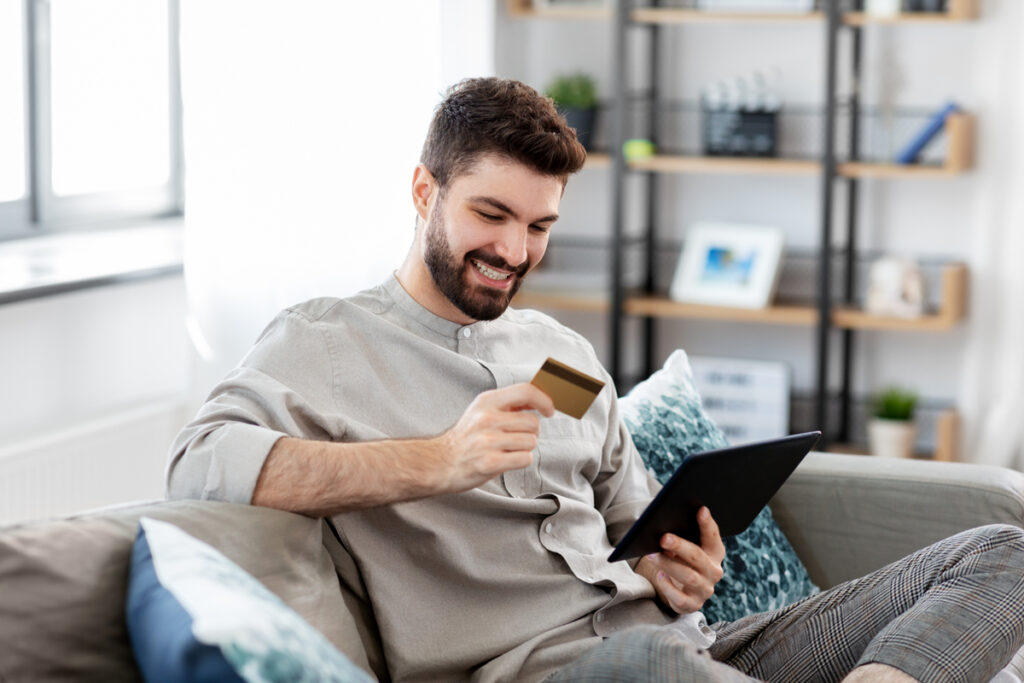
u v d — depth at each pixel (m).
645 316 4.57
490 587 1.74
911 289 4.14
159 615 1.21
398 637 1.67
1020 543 1.73
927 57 4.26
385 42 3.47
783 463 1.83
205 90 3.02
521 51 4.64
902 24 4.27
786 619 1.87
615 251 4.31
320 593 1.54
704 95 4.38
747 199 4.52
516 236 1.74
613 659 1.40
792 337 4.55
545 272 4.62
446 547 1.71
